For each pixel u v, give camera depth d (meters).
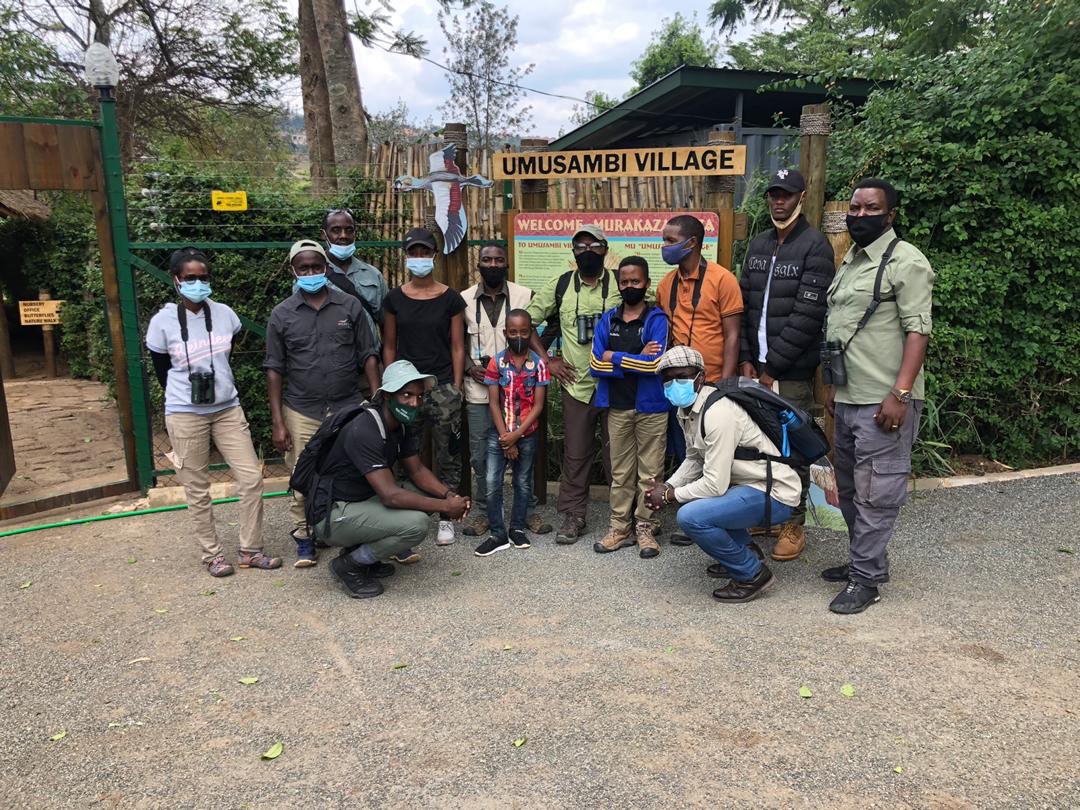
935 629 3.40
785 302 4.05
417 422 4.16
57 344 12.80
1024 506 4.96
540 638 3.43
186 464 4.11
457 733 2.73
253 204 6.06
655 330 4.15
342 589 4.02
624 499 4.42
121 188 5.34
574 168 4.87
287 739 2.73
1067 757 2.50
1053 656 3.14
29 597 3.97
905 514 4.87
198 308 4.11
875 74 6.54
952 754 2.54
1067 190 5.58
